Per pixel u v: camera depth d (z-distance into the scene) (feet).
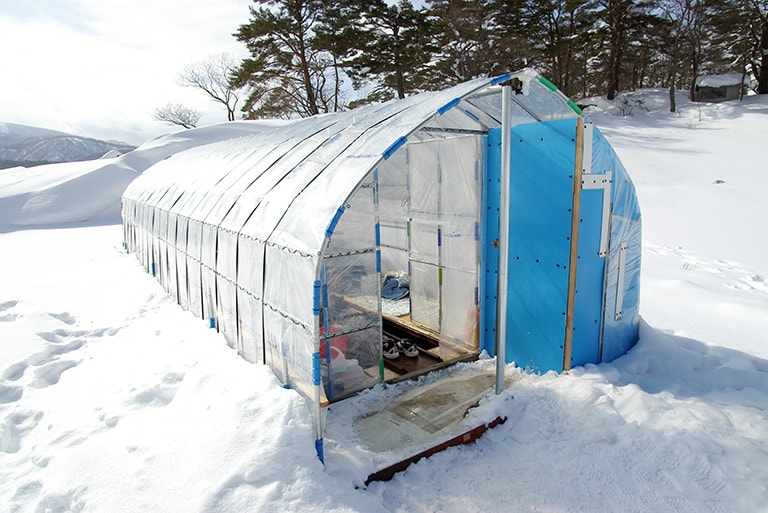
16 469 8.63
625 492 7.91
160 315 17.48
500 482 8.36
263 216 11.08
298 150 12.96
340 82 90.84
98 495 7.57
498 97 11.31
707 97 99.55
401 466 8.68
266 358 10.68
